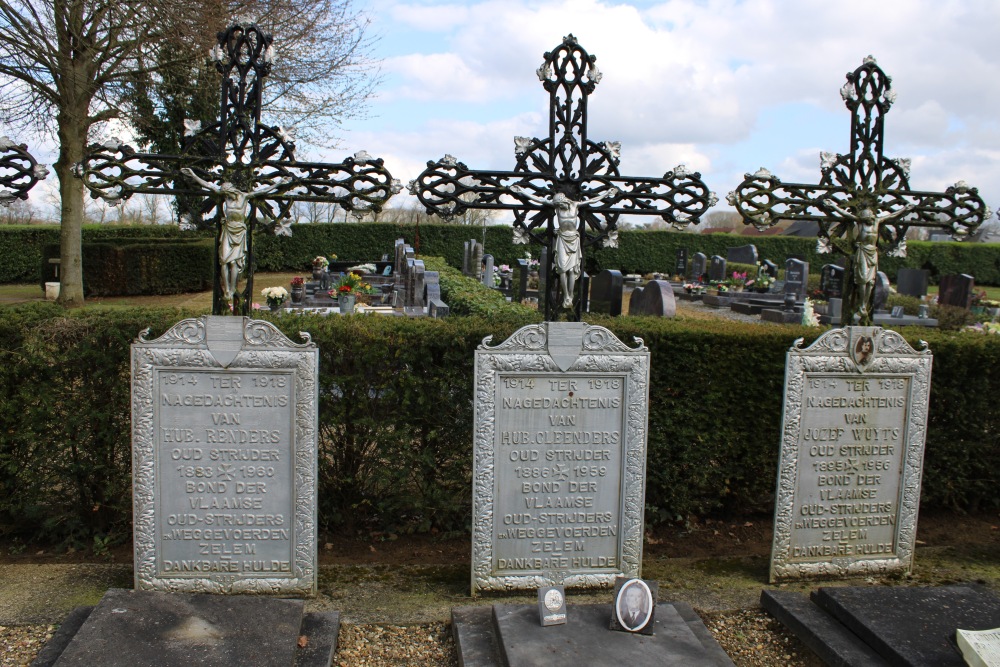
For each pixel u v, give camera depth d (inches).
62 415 177.3
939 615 144.0
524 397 162.6
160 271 814.5
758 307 735.7
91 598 155.8
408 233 1244.5
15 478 180.4
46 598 155.5
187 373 154.3
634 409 165.6
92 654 119.3
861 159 180.5
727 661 129.8
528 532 165.6
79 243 622.5
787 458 173.3
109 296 800.9
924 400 179.9
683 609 152.4
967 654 126.3
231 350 153.7
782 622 156.3
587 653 129.2
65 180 601.6
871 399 177.5
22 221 1310.3
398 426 184.9
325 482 189.8
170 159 155.0
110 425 178.9
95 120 577.9
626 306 858.1
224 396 155.4
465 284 535.5
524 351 160.9
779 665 143.6
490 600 163.0
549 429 163.9
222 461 156.7
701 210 173.2
